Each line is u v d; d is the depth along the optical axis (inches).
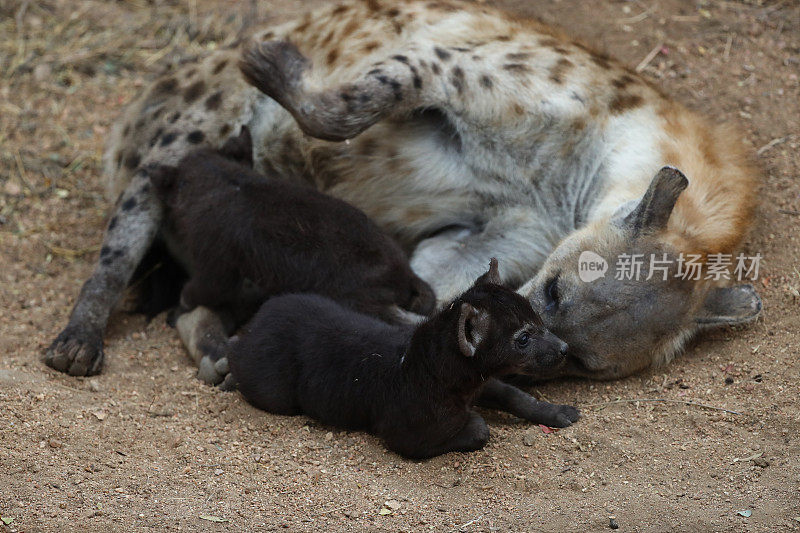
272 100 503.5
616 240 407.2
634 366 416.5
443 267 471.8
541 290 414.6
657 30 649.6
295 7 725.3
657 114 478.9
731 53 627.5
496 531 319.0
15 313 495.2
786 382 403.2
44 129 628.4
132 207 489.1
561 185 474.3
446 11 512.7
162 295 511.5
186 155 471.5
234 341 408.5
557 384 426.6
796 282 467.2
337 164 500.1
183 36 702.5
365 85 456.4
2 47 678.5
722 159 479.2
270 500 336.5
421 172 486.3
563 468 359.9
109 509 323.0
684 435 378.9
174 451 369.7
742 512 328.2
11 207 577.0
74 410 393.7
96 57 681.0
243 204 434.9
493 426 391.9
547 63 478.9
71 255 549.6
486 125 470.6
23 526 309.9
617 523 323.3
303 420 393.7
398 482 351.3
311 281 422.0
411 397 353.1
